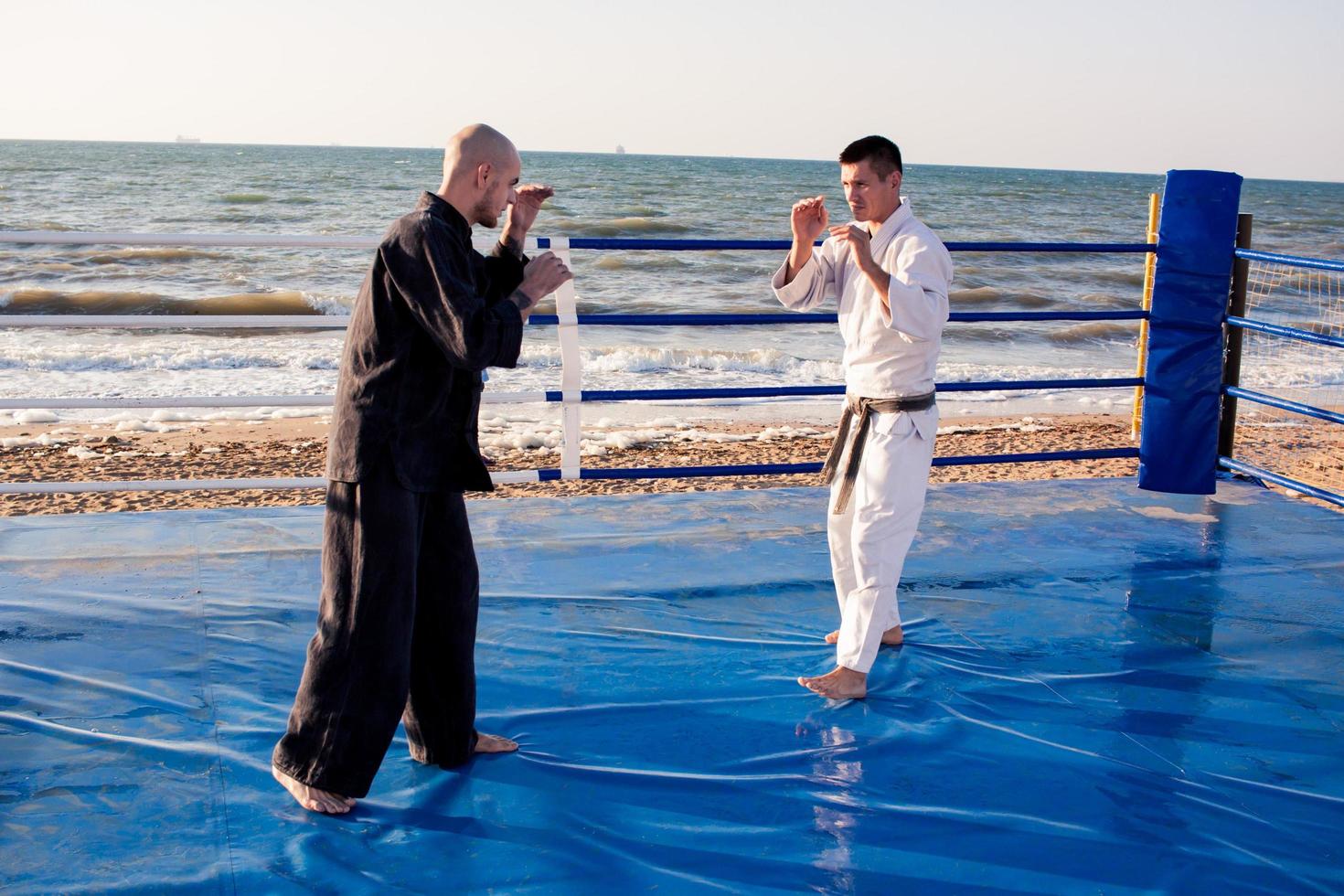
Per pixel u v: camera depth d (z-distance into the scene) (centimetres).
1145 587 386
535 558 401
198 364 1216
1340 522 467
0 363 1179
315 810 228
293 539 411
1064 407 1156
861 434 293
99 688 285
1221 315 479
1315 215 5659
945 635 340
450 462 229
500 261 237
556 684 298
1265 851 225
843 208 4372
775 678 305
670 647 324
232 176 5541
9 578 365
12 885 200
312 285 1998
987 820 234
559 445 880
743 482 788
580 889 205
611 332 1666
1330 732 281
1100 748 269
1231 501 499
